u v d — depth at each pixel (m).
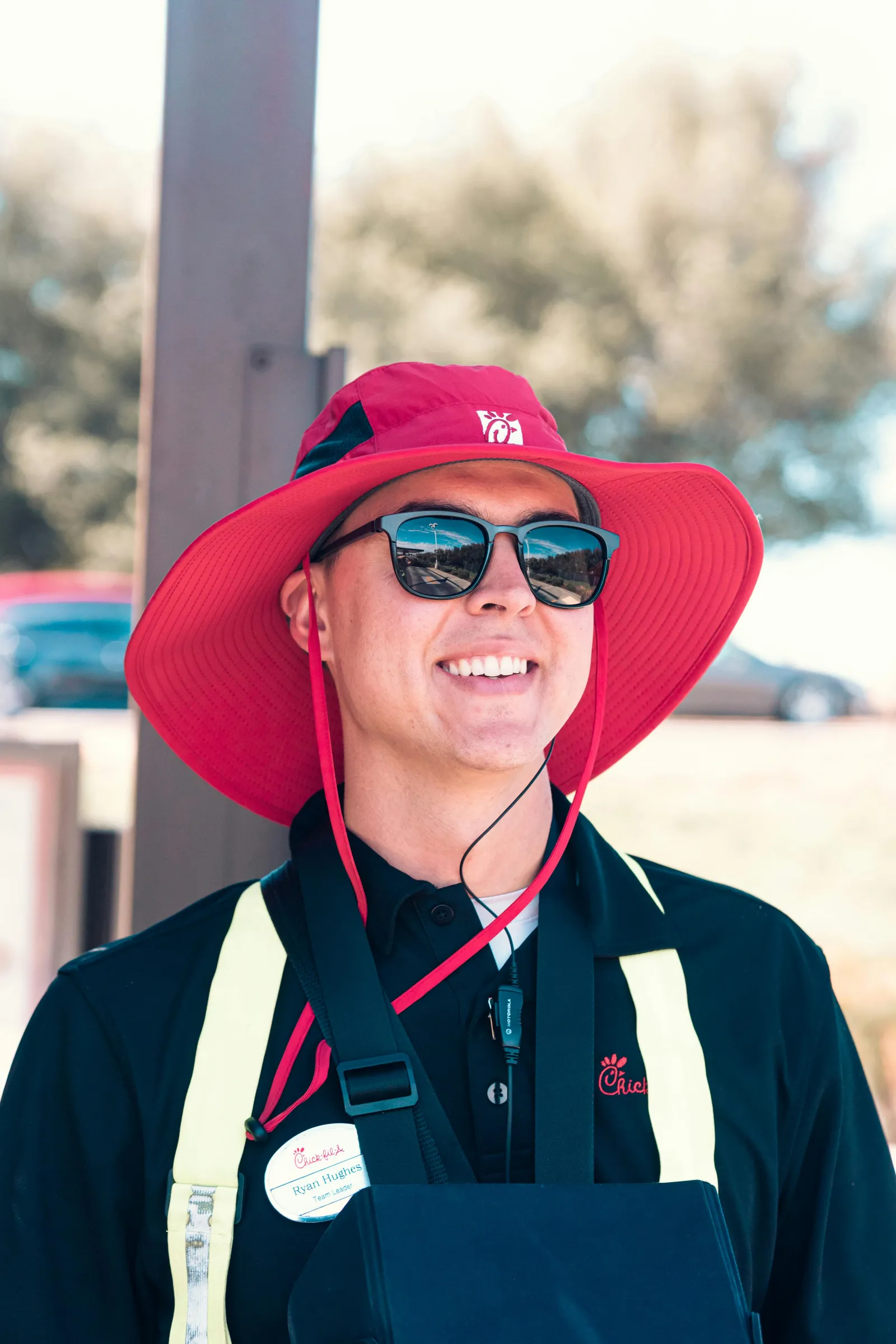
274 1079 1.33
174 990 1.39
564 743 1.88
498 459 1.45
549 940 1.41
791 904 7.63
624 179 21.58
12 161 23.16
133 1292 1.33
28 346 23.31
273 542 1.54
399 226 21.44
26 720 14.73
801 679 16.30
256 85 2.31
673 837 9.15
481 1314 1.06
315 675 1.54
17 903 2.67
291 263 2.31
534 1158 1.31
